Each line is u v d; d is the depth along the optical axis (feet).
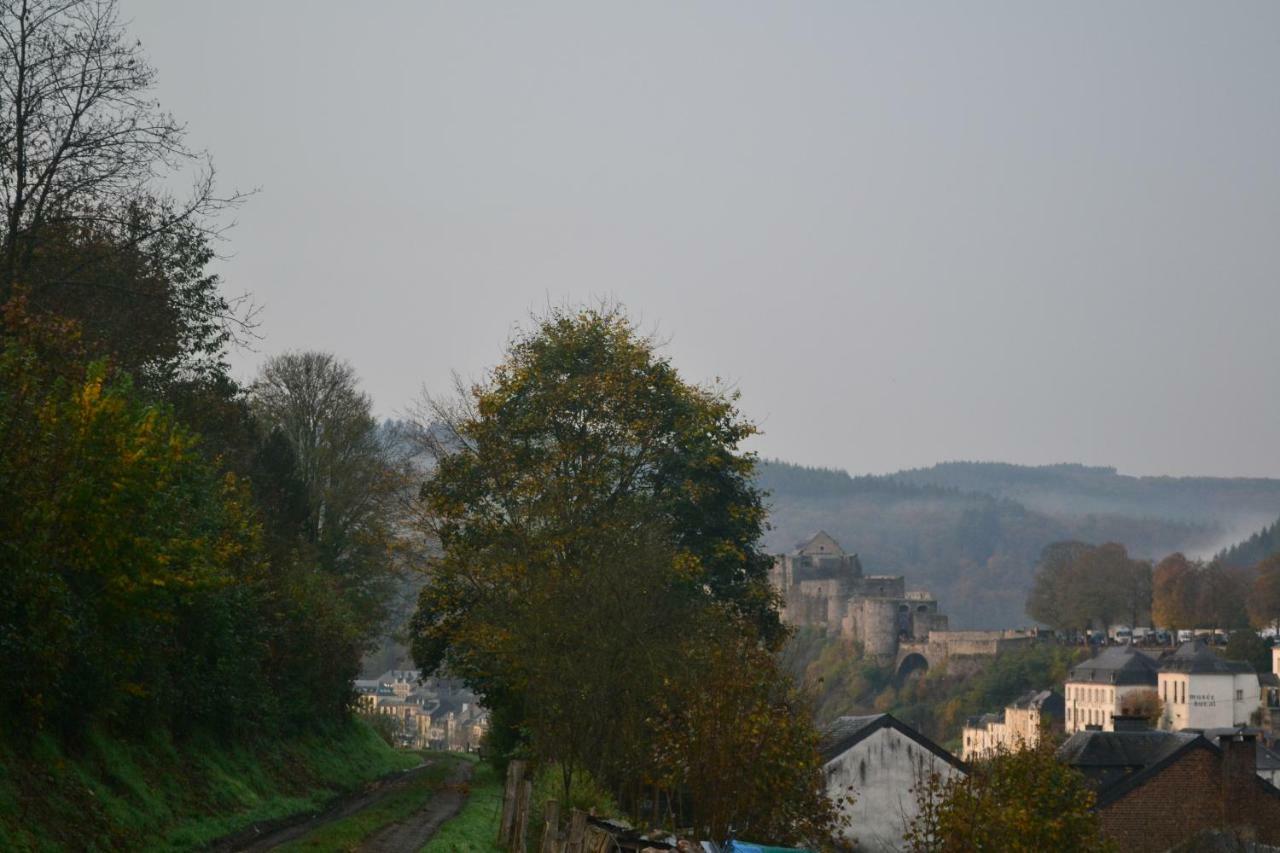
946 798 166.50
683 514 215.72
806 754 134.00
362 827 141.28
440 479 208.95
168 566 121.39
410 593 324.39
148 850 111.86
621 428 211.00
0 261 136.05
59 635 106.63
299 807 159.22
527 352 218.18
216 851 121.29
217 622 158.81
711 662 138.00
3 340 107.76
